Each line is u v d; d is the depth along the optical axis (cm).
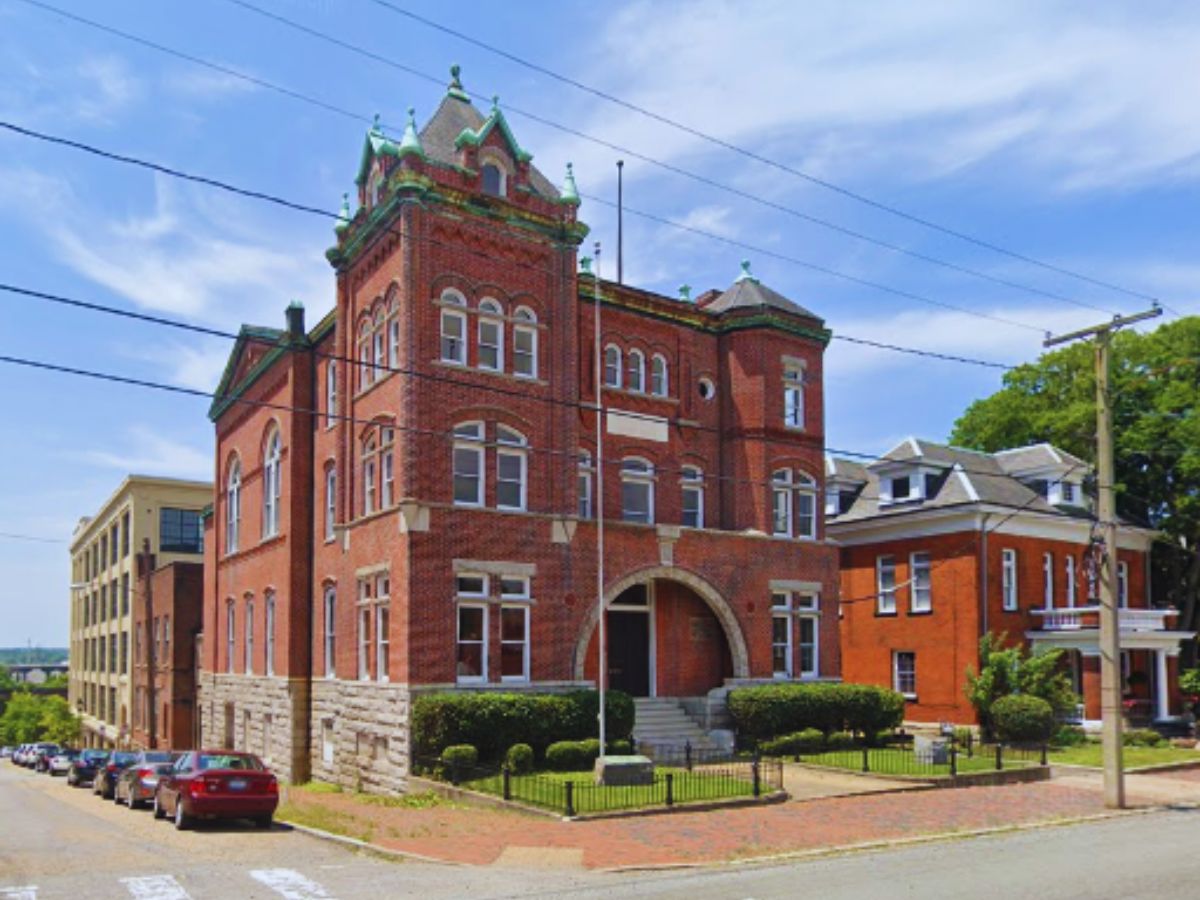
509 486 2934
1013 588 4081
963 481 4138
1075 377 4850
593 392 3297
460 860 1639
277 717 3488
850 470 4681
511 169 3019
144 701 6406
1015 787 2648
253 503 3947
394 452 2823
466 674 2756
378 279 3000
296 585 3438
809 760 2881
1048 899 1325
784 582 3488
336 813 2209
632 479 3362
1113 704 2362
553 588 2925
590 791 2228
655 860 1641
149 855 1673
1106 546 2445
